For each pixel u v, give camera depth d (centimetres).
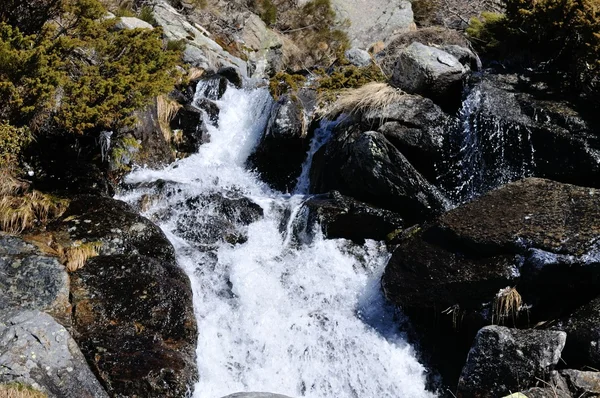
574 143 711
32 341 501
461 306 614
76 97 714
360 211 746
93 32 753
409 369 635
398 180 752
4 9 721
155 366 529
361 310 685
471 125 765
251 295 673
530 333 555
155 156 846
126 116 758
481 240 621
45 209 673
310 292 700
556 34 844
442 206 745
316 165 852
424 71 807
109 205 697
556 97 778
